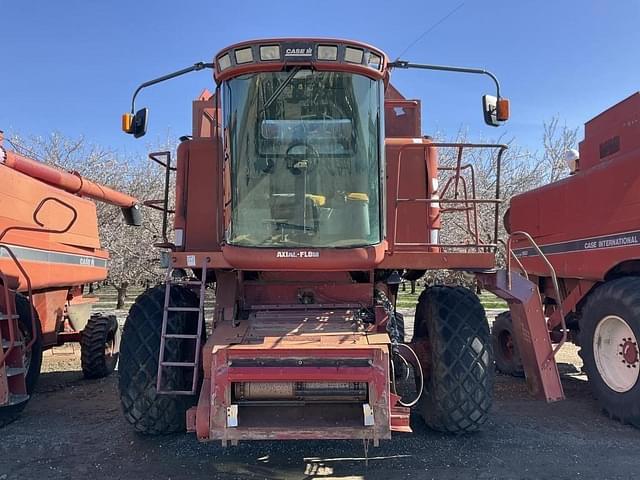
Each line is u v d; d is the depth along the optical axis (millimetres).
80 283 8508
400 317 7676
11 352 5645
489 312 17469
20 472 4289
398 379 6258
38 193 7121
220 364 3916
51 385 7680
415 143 5145
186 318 4953
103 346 8070
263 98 4559
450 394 4727
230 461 4496
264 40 4438
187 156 5273
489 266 4914
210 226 5207
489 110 5129
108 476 4207
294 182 4555
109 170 20766
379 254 4484
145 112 5184
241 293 4957
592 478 4145
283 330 4426
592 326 5895
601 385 5742
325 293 5086
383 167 4621
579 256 6656
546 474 4215
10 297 5555
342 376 3861
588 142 6941
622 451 4699
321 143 4574
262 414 4031
